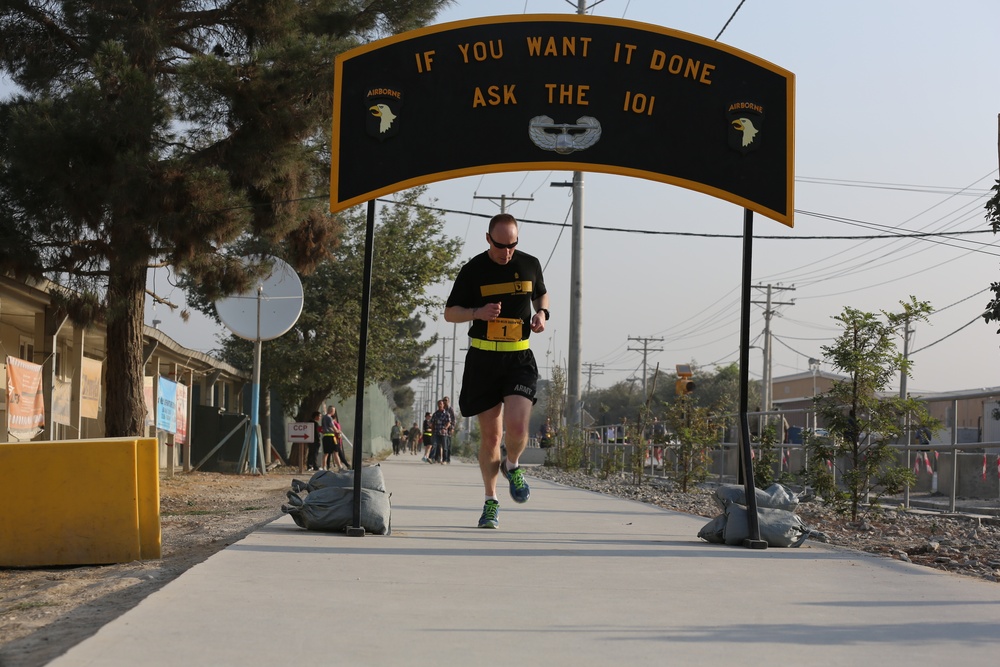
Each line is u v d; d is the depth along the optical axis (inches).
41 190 521.0
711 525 283.3
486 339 285.7
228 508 491.2
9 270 531.2
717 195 277.3
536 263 289.7
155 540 264.1
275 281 911.0
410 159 272.2
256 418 961.5
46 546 259.3
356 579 194.4
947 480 576.1
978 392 527.2
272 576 194.4
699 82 279.0
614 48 277.0
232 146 550.9
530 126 274.2
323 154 626.8
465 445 2728.8
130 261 525.0
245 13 613.3
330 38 562.9
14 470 259.4
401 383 3459.6
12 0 560.4
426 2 630.5
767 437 627.8
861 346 466.6
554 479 933.2
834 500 482.0
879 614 172.4
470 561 226.2
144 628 144.5
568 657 134.9
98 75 504.4
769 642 147.6
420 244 1354.6
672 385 4079.7
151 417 772.6
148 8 559.2
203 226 522.9
